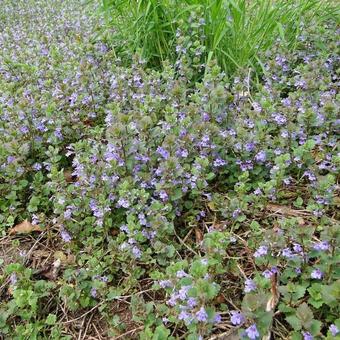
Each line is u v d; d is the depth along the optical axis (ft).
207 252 1.36
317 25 2.98
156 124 2.13
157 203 1.57
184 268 1.38
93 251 1.62
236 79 2.43
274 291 1.35
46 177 2.10
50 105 2.14
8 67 2.76
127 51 2.94
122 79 2.37
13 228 1.87
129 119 1.80
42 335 1.46
